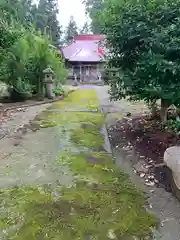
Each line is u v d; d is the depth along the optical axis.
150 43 3.11
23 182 2.28
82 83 19.22
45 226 1.64
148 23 3.24
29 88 8.20
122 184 2.26
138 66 3.39
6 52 6.40
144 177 2.41
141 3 3.35
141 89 3.32
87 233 1.58
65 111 6.07
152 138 3.49
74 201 1.95
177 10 3.15
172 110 4.55
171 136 3.43
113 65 4.09
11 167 2.63
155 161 2.74
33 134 3.96
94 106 6.87
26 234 1.56
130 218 1.74
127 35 3.43
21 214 1.77
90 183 2.27
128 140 3.56
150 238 1.54
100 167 2.65
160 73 3.08
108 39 3.85
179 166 1.97
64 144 3.43
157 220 1.72
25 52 7.35
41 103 7.47
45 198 1.99
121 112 5.80
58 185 2.22
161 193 2.10
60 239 1.52
